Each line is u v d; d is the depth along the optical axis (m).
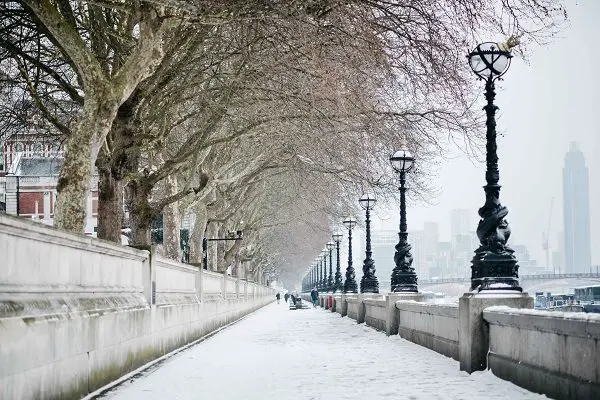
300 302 73.75
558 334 9.38
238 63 23.28
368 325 31.89
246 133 27.44
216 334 28.45
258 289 78.88
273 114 27.45
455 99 19.55
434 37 17.47
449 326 16.06
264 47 20.69
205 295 28.39
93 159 14.05
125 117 19.30
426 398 10.13
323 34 17.09
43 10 13.31
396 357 16.61
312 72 21.08
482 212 13.20
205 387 11.77
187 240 58.31
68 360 9.77
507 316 11.16
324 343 21.83
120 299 13.80
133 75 14.42
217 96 24.58
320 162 32.12
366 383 12.03
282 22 18.25
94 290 12.01
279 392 11.08
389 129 24.03
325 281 81.50
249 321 41.41
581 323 8.43
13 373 7.64
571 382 8.88
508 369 11.43
